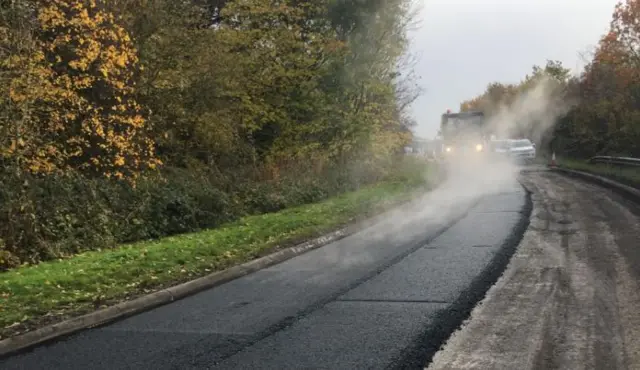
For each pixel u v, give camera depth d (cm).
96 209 1461
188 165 2058
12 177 1317
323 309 785
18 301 847
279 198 1986
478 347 614
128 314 820
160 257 1143
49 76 1439
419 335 656
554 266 966
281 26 2448
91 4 1533
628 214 1484
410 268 1007
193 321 765
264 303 839
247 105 2309
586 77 4103
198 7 2230
